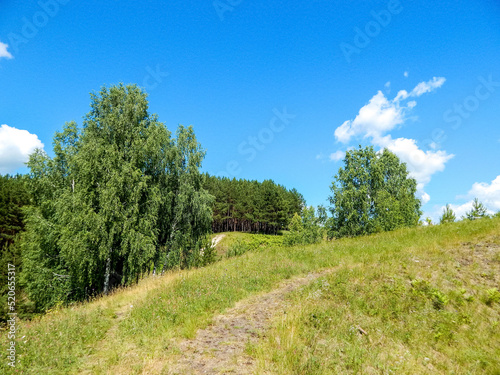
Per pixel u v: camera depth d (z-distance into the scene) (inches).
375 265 393.4
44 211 869.8
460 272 336.2
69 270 813.9
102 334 279.4
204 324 275.3
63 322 307.9
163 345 238.2
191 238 1067.3
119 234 791.1
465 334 230.1
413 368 190.1
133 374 197.2
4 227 1674.5
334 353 204.7
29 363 221.9
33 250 842.8
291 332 231.0
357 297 294.7
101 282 846.5
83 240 719.1
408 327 241.1
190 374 192.2
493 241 409.4
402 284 313.9
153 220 864.3
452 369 190.5
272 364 195.9
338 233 1133.7
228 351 221.1
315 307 279.3
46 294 783.1
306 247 685.3
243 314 299.9
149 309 330.3
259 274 446.6
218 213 2822.3
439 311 263.4
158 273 997.8
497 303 270.4
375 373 184.2
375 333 233.8
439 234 534.9
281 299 331.6
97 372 203.8
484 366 193.8
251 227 3265.3
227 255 877.2
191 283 424.5
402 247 481.7
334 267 441.7
